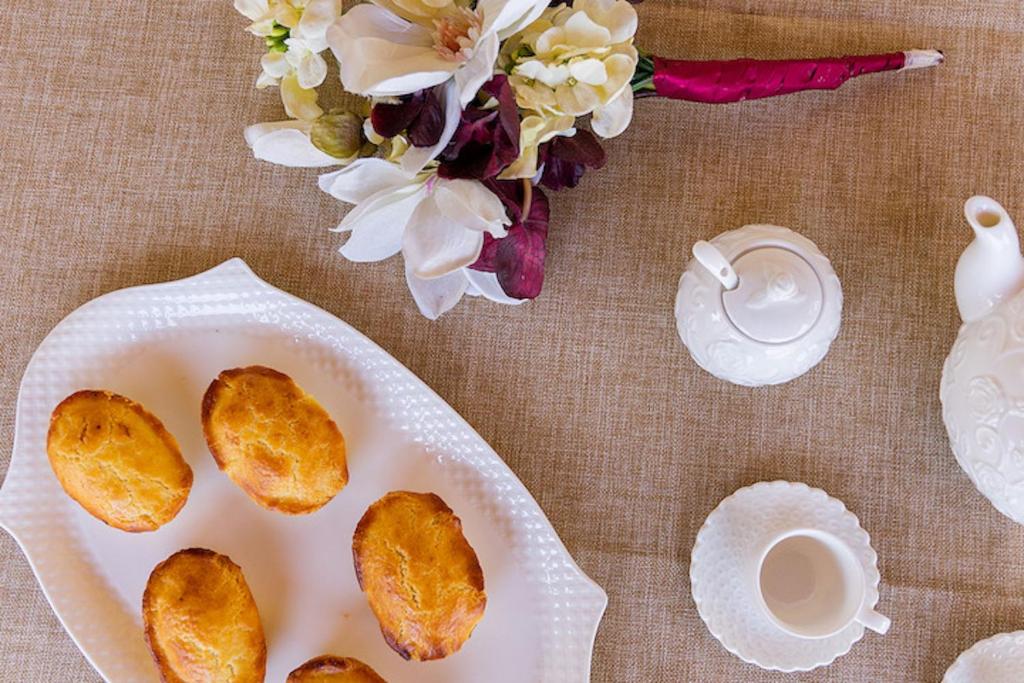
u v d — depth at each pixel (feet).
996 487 3.78
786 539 3.91
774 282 3.75
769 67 3.95
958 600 3.92
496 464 3.95
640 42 4.12
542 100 3.67
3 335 4.10
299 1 3.68
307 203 4.11
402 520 3.91
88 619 3.99
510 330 4.05
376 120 3.64
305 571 4.00
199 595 3.90
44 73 4.17
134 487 3.94
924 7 4.11
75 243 4.13
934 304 4.01
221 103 4.15
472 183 3.60
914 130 4.06
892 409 3.99
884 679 3.92
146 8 4.18
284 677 3.98
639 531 3.98
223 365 4.06
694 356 3.94
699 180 4.07
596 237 4.07
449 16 3.59
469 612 3.88
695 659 3.94
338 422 4.02
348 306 4.08
